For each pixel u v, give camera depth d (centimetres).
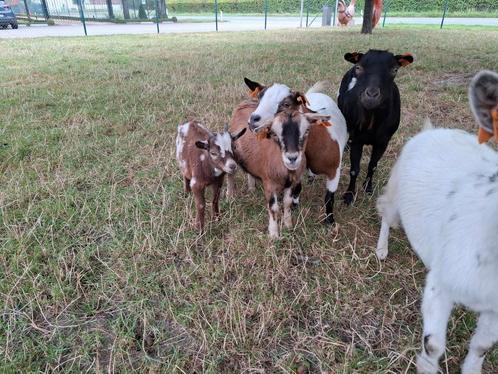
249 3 1670
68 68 348
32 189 147
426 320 75
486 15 1150
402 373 83
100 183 155
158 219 133
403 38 526
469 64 332
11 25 854
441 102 237
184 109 234
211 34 667
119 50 459
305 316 98
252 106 155
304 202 148
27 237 120
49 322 96
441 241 73
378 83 132
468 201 70
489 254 61
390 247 122
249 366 86
